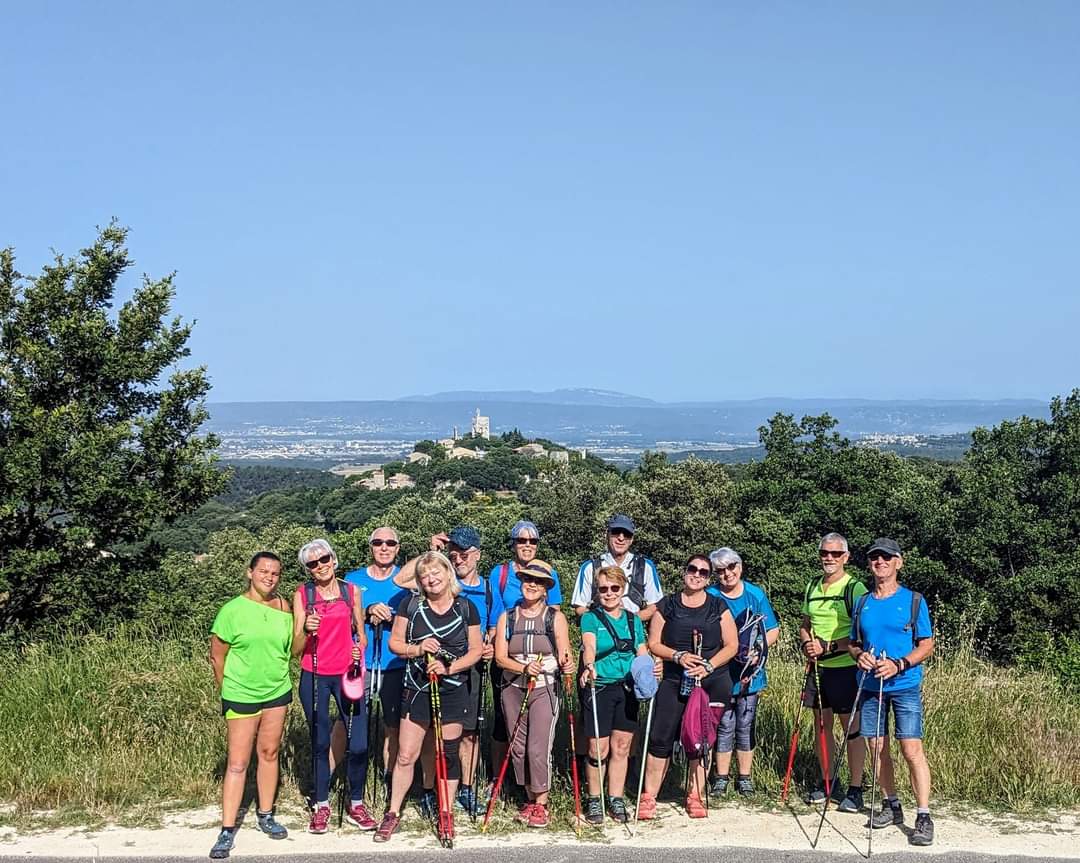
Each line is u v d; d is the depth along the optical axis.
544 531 49.72
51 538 15.64
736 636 6.31
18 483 14.68
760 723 7.62
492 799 6.04
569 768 6.78
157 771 6.77
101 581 15.77
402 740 5.90
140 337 16.53
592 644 6.16
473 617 6.05
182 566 22.70
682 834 5.90
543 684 6.08
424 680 5.91
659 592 6.92
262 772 5.88
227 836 5.59
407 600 6.07
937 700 7.82
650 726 6.18
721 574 6.72
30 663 8.66
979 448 40.06
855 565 38.19
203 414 16.88
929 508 34.31
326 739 6.06
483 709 7.16
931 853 5.55
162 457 16.17
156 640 10.86
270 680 5.78
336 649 6.07
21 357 15.69
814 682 6.61
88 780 6.48
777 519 38.69
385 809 6.29
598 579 6.19
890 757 6.12
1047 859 5.47
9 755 6.85
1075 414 36.88
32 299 15.94
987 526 32.28
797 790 6.75
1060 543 32.88
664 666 6.31
